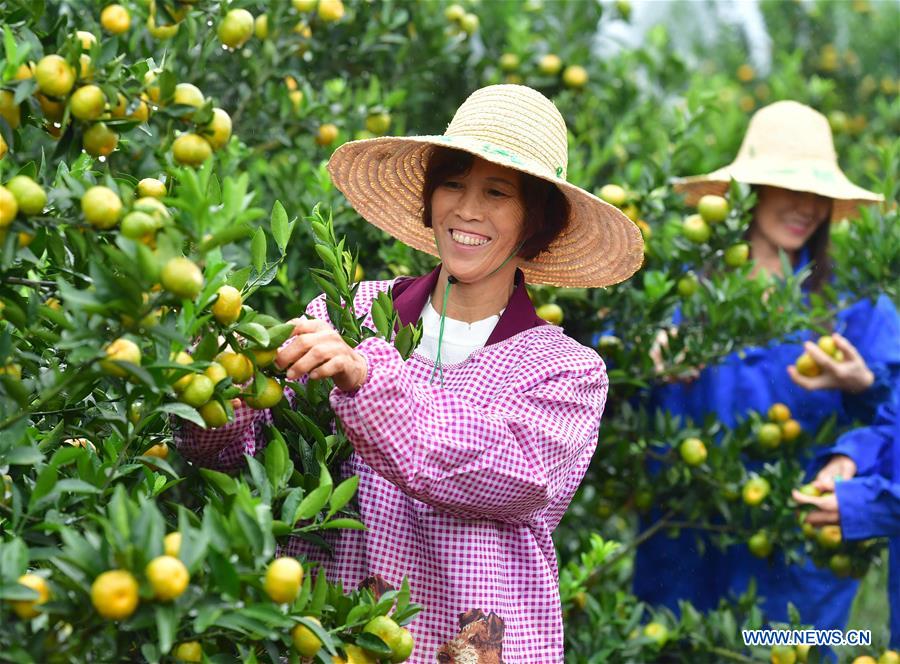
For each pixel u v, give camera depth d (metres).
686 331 3.65
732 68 7.39
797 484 3.52
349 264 2.14
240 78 3.51
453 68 4.41
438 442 1.93
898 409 3.51
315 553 2.18
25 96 1.65
